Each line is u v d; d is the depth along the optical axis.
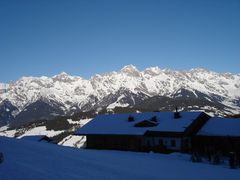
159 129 64.69
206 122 68.06
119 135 67.88
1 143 40.06
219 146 61.12
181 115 69.75
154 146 64.81
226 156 58.44
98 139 71.94
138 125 69.69
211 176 29.36
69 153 37.81
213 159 48.38
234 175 31.12
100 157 37.47
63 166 25.91
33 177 20.06
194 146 63.97
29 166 23.98
